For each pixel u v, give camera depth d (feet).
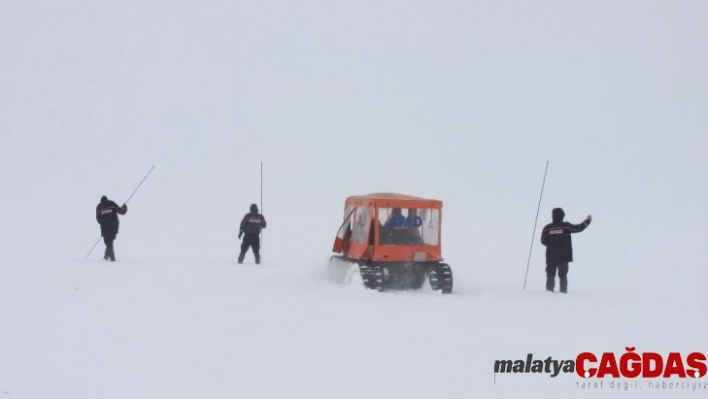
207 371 65.98
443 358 71.31
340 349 73.87
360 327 83.71
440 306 98.78
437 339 78.64
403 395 60.44
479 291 118.73
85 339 75.97
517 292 115.44
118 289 106.93
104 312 89.35
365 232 119.03
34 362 67.67
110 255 146.41
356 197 127.95
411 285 118.62
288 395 59.98
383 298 104.63
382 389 61.72
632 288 130.62
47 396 58.95
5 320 83.46
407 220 118.62
